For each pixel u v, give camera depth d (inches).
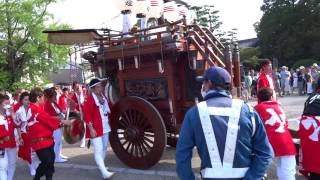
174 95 298.7
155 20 360.8
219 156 118.7
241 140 119.3
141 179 281.7
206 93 127.4
